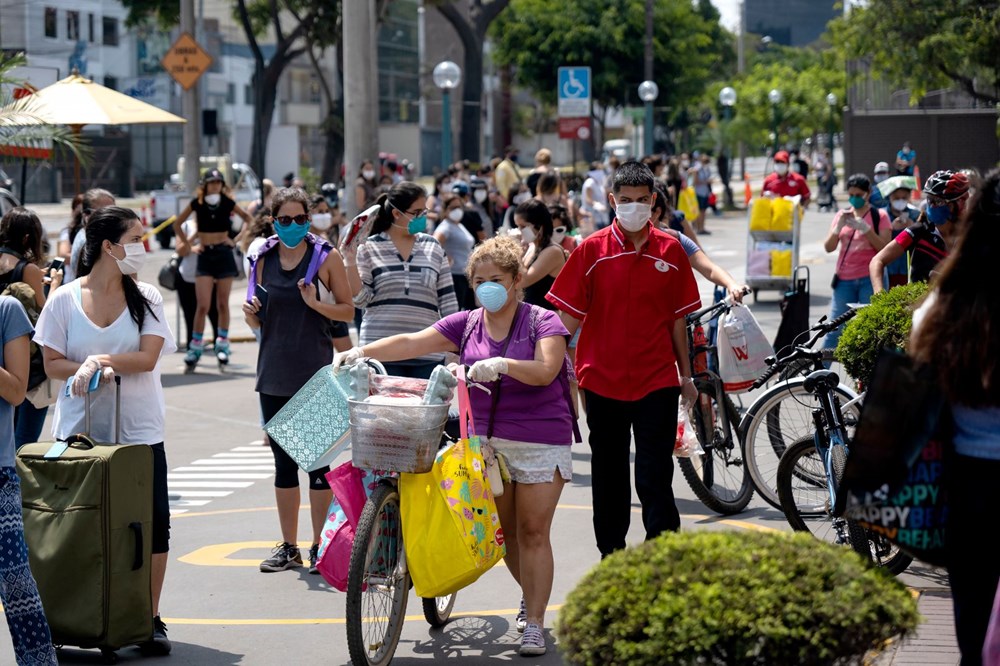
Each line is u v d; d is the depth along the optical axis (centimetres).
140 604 1802
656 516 1908
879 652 1085
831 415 2159
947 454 1186
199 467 3309
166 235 10644
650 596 1056
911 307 1341
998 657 1141
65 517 1764
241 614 2070
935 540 1189
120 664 1830
